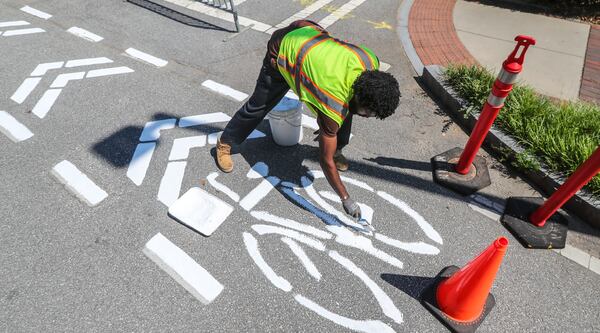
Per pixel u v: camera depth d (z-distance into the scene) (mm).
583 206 2793
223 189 3090
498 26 5133
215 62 4547
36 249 2666
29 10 5711
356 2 5902
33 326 2283
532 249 2686
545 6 5508
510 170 3236
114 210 2922
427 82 4156
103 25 5320
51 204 2961
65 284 2477
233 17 5461
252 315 2342
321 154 2162
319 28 2422
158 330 2273
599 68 4266
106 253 2646
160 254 2641
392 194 3057
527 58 4441
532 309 2377
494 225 2844
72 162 3307
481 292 2113
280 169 3254
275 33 2436
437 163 3242
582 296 2441
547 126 3242
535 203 2906
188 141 3514
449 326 2281
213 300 2404
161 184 3123
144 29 5211
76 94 4059
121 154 3381
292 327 2297
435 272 2562
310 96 2074
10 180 3150
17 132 3600
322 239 2742
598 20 5148
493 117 2604
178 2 5910
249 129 2930
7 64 4523
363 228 2814
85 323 2299
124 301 2398
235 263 2598
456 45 4781
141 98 4008
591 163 2184
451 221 2869
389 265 2598
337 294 2441
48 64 4527
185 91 4109
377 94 1811
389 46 4852
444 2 5816
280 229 2805
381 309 2377
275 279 2514
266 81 2551
